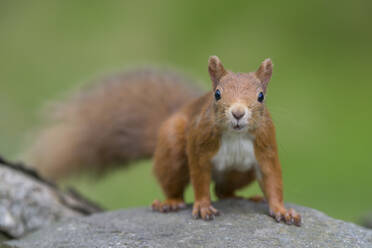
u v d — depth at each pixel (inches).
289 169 622.2
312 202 570.9
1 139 609.9
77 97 473.4
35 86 740.7
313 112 705.6
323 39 849.5
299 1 896.9
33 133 477.1
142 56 805.2
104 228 294.7
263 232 275.3
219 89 295.1
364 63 800.9
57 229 303.3
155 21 866.8
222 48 812.0
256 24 855.7
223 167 310.0
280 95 727.1
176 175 340.8
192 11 874.8
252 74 311.4
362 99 735.1
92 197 587.8
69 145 464.1
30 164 468.1
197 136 301.4
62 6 916.6
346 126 676.7
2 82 758.5
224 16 873.5
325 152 650.2
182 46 820.6
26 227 345.4
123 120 440.5
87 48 824.9
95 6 908.0
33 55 813.2
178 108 424.8
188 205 351.6
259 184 311.4
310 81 761.6
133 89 448.1
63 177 469.7
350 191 573.9
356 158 629.3
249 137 296.2
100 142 453.1
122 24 862.5
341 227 289.0
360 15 884.0
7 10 916.6
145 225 295.9
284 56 799.1
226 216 301.0
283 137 670.5
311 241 266.2
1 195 347.6
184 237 271.0
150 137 424.5
